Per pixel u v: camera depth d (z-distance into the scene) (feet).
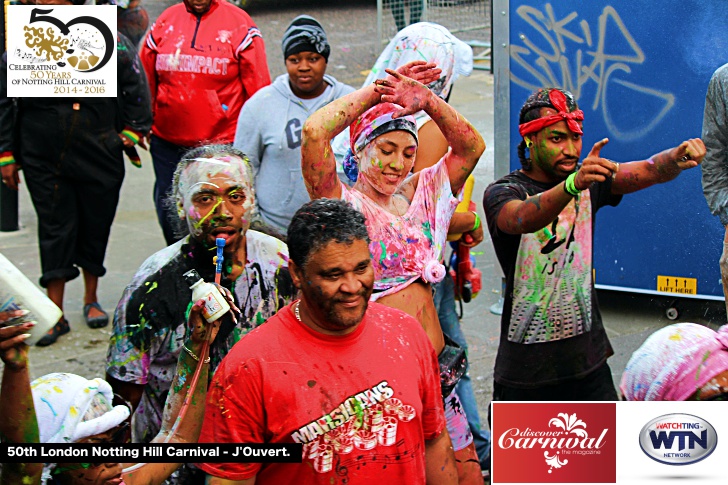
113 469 9.79
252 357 9.82
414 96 12.99
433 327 13.47
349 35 56.39
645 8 21.45
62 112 22.50
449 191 13.75
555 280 14.51
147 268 12.24
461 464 13.67
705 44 21.15
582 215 14.48
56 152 22.66
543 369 14.76
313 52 18.90
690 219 22.12
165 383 12.37
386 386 9.94
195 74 23.94
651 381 10.60
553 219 13.88
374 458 9.87
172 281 12.14
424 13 47.62
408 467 10.03
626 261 22.95
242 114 19.67
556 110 14.20
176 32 24.08
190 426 10.80
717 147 18.22
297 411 9.71
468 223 17.03
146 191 35.09
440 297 16.87
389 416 9.91
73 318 24.16
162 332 12.09
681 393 10.34
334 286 9.64
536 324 14.65
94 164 23.02
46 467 9.61
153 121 24.62
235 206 12.08
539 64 22.52
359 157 13.15
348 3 63.41
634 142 22.24
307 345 9.89
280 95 19.47
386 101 12.84
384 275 13.12
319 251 9.61
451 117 13.42
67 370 21.17
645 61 21.70
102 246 23.81
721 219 18.39
